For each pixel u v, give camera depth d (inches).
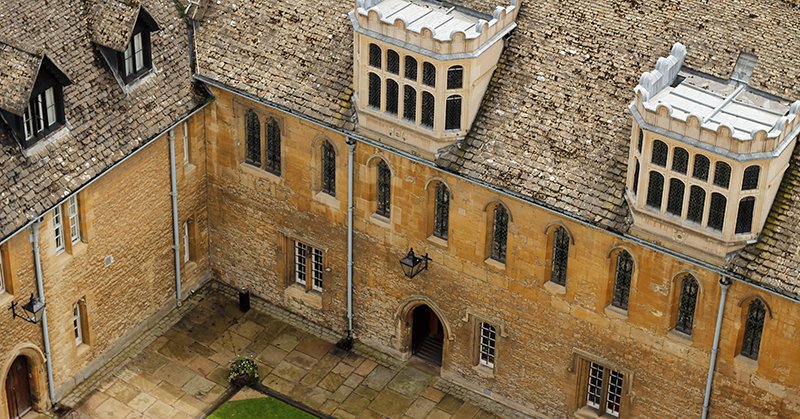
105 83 2084.2
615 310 1967.3
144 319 2293.3
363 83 2007.9
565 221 1927.9
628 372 1995.6
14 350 2025.1
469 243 2052.2
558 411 2108.8
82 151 2021.4
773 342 1827.0
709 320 1871.3
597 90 1932.8
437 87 1927.9
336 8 2154.3
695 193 1770.4
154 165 2186.3
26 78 1910.7
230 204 2324.1
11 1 2021.4
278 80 2134.6
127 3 2081.7
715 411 1940.2
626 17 1967.3
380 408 2164.1
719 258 1793.8
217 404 2169.0
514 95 1979.6
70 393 2170.3
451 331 2162.9
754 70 1861.5
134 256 2217.0
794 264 1764.3
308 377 2224.4
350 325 2282.2
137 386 2196.1
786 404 1863.9
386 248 2162.9
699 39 1911.9
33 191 1943.9
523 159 1940.2
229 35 2196.1
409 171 2055.9
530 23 2011.6
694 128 1716.3
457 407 2166.6
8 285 1980.8
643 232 1841.8
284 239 2292.1
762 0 1919.3
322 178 2193.7
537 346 2071.9
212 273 2415.1
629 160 1831.9
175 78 2177.7
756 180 1733.5
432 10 2030.0
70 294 2101.4
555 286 2007.9
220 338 2300.7
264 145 2222.0
